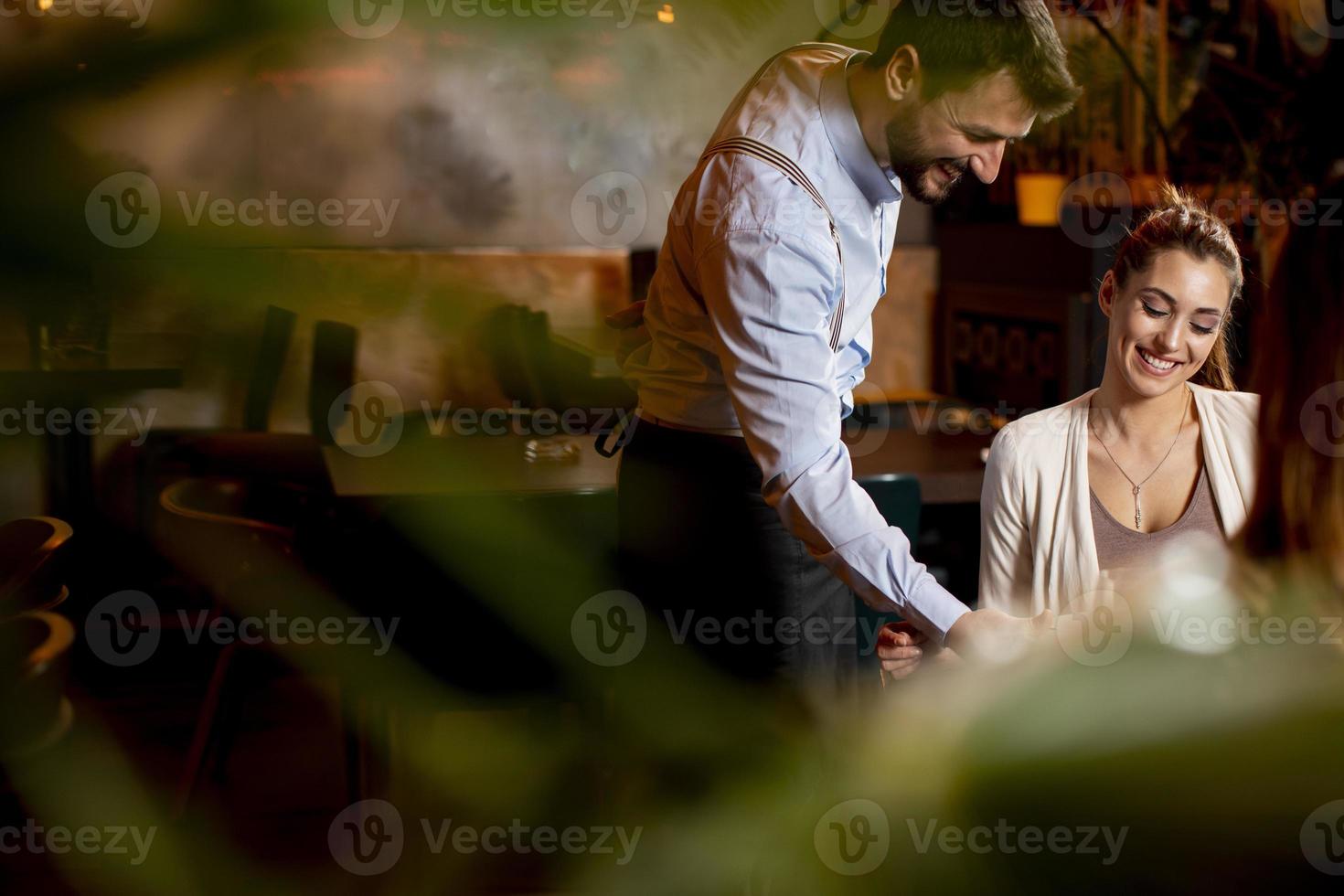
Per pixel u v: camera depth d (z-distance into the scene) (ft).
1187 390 6.05
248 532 6.72
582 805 4.13
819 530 5.08
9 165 0.77
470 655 5.08
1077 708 2.10
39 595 4.93
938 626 4.93
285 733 11.14
